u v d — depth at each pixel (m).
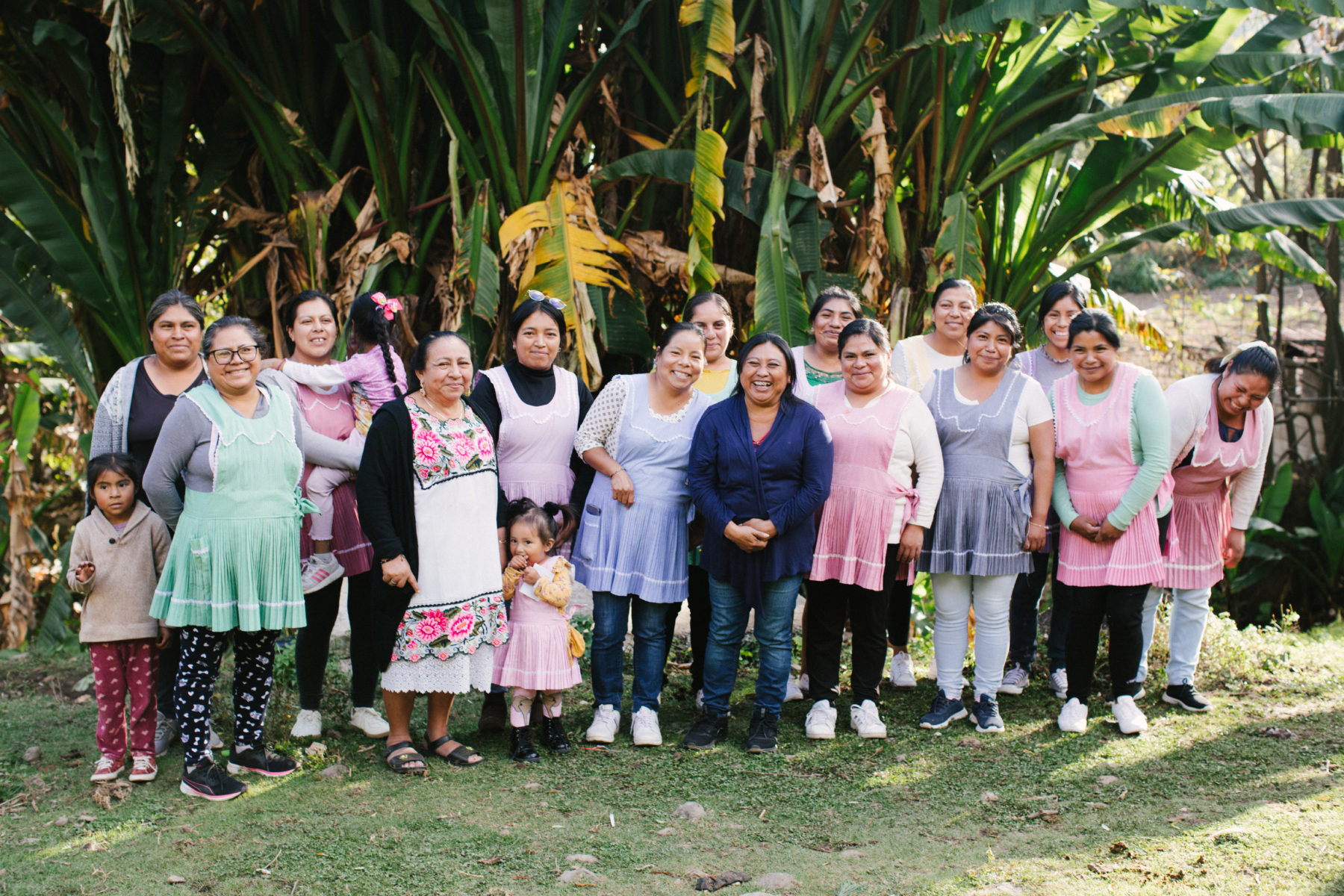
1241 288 13.21
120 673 3.62
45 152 6.23
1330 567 8.70
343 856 3.01
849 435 4.04
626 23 5.73
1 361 7.36
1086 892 2.72
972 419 4.12
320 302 4.07
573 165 6.32
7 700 4.92
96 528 3.53
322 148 6.44
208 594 3.40
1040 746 4.01
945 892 2.74
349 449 3.96
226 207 6.76
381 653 3.63
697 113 5.83
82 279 6.07
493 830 3.21
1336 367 9.28
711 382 4.34
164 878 2.87
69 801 3.49
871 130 6.06
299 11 6.06
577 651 3.93
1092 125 6.04
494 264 5.61
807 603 4.26
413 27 6.24
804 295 6.07
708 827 3.23
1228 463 4.33
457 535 3.65
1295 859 2.89
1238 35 9.92
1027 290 7.39
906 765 3.81
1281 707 4.48
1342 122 5.32
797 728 4.27
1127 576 4.06
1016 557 4.13
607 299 6.33
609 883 2.83
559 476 4.06
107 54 5.91
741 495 3.85
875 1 5.96
